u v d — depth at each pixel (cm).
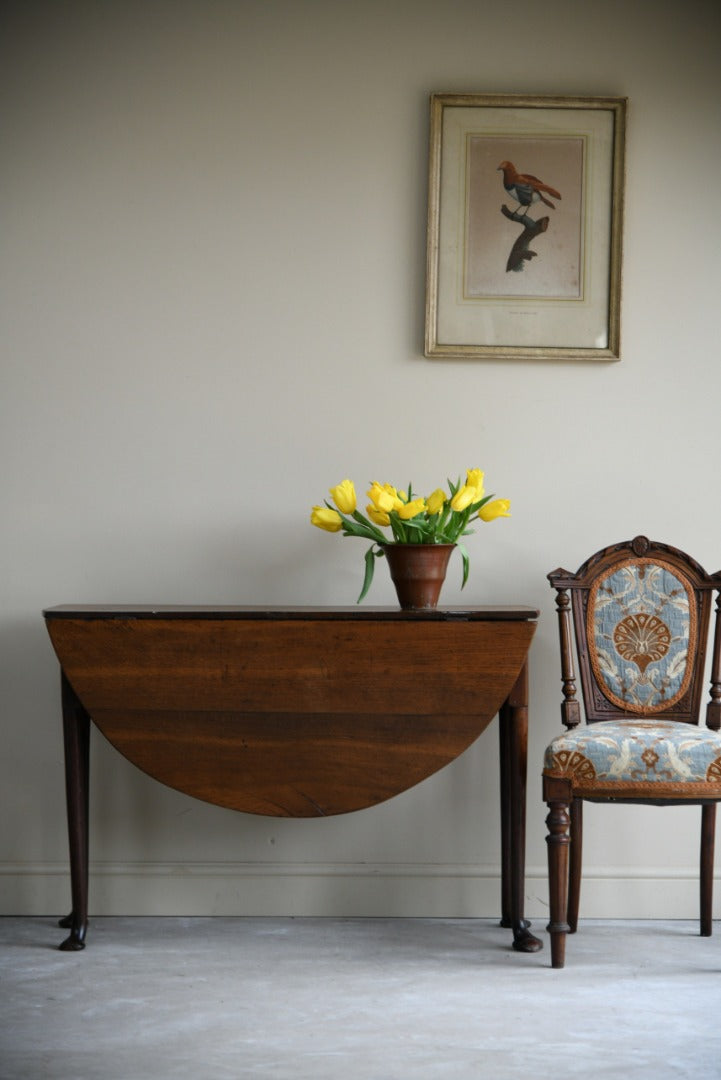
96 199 315
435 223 314
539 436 318
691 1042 223
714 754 260
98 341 316
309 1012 238
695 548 318
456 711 269
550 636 317
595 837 315
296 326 317
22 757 314
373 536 290
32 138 314
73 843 279
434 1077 206
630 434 318
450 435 317
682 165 318
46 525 316
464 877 312
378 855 313
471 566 318
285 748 270
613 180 315
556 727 316
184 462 316
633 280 318
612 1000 246
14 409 315
